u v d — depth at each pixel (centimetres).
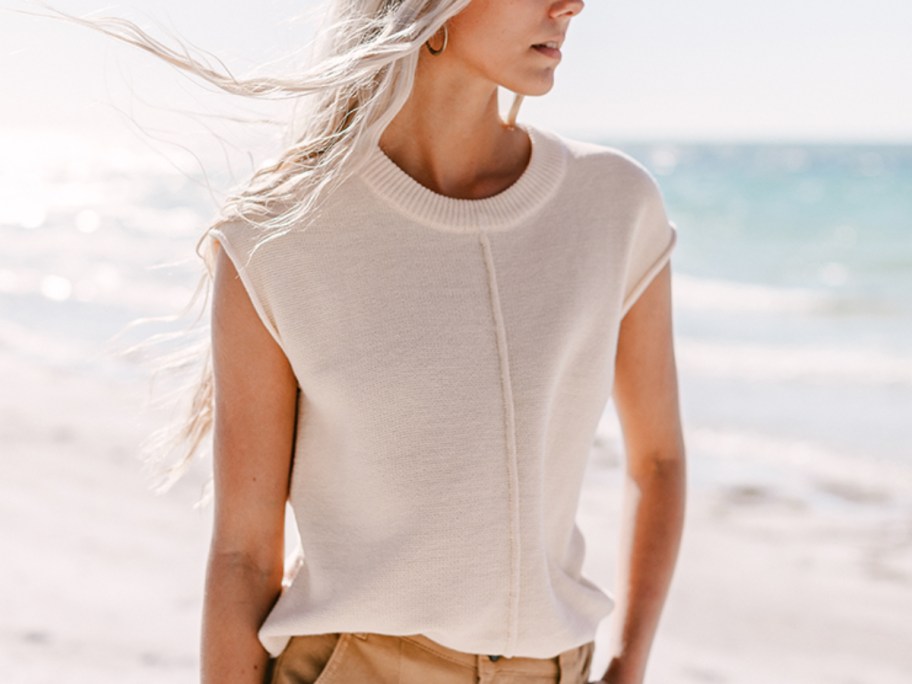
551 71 157
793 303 1684
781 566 566
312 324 154
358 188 157
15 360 1023
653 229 174
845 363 1209
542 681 162
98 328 1242
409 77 154
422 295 155
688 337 1389
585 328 163
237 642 157
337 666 158
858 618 494
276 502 160
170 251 2028
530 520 155
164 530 554
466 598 152
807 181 4553
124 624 434
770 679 427
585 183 168
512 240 160
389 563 153
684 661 444
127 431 743
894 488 721
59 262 1906
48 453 689
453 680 156
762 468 779
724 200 3762
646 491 181
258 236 154
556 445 163
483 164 166
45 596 461
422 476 152
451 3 149
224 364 157
